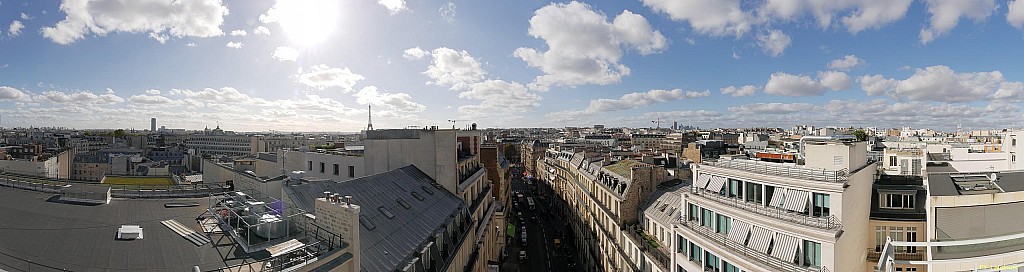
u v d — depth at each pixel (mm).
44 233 22719
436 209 41844
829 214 32938
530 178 194500
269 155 71250
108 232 23453
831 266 31547
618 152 103500
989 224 36062
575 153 109000
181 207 29766
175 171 120875
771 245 35656
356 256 23031
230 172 48844
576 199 93188
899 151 55344
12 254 19562
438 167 50344
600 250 69625
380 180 41062
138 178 51500
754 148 105875
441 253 37594
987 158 59531
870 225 37344
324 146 77750
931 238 35656
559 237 102125
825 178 33625
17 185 34031
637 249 52594
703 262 41938
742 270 36875
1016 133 54781
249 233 22938
